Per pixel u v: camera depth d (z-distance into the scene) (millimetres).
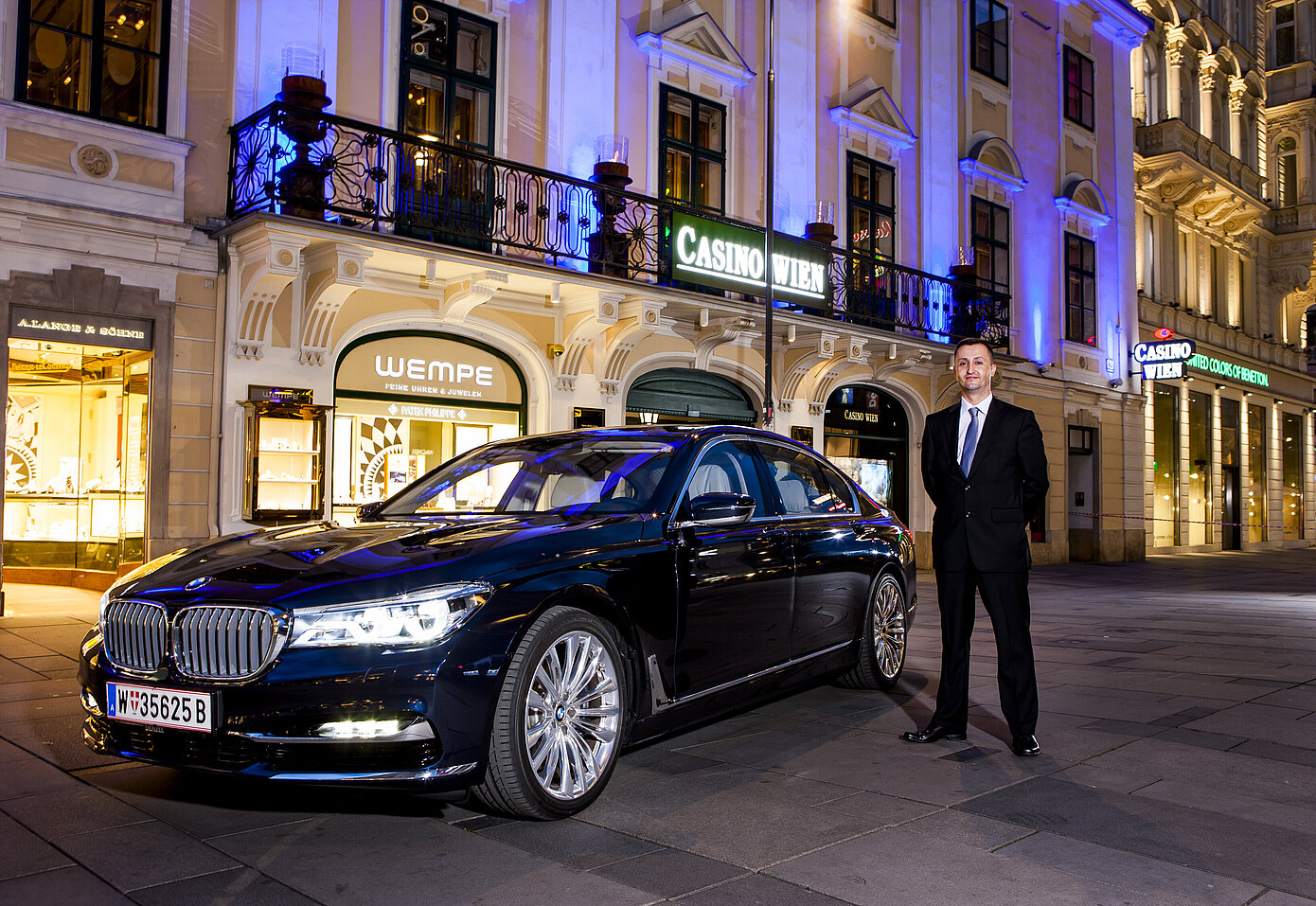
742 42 15242
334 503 10805
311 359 10359
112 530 10727
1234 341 29625
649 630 4027
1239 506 29719
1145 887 2938
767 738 4848
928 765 4328
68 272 9109
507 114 12266
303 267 10297
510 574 3537
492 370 12195
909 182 17734
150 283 9570
